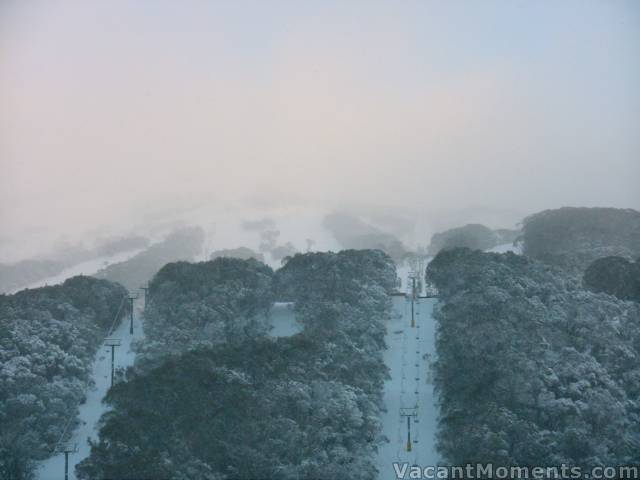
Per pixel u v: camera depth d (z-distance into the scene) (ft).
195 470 637.30
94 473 641.81
